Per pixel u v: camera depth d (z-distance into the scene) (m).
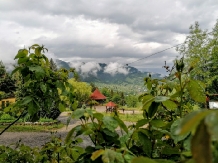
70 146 1.40
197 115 0.29
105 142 0.98
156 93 1.42
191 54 21.19
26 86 1.78
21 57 1.80
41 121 21.03
